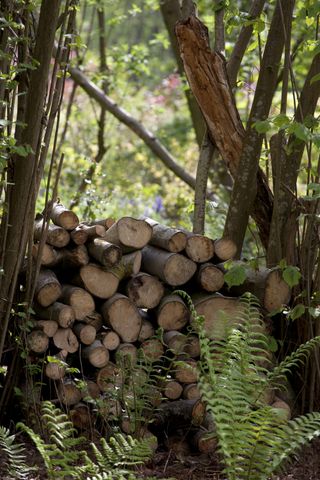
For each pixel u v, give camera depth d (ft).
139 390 14.23
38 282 14.94
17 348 14.66
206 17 30.27
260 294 15.67
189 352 15.37
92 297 15.25
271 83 16.46
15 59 14.80
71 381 14.84
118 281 15.25
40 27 13.94
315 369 15.60
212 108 16.63
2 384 15.12
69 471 11.71
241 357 13.16
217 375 13.46
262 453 12.13
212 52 16.35
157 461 14.30
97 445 14.44
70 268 15.30
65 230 15.14
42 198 28.09
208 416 14.90
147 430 14.69
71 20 14.98
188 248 15.40
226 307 15.64
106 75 31.07
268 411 12.16
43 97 14.14
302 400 15.75
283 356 15.99
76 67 29.37
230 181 30.14
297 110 16.15
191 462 14.30
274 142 16.34
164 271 15.20
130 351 15.25
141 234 15.29
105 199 23.48
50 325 14.76
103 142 30.89
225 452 11.59
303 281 15.74
